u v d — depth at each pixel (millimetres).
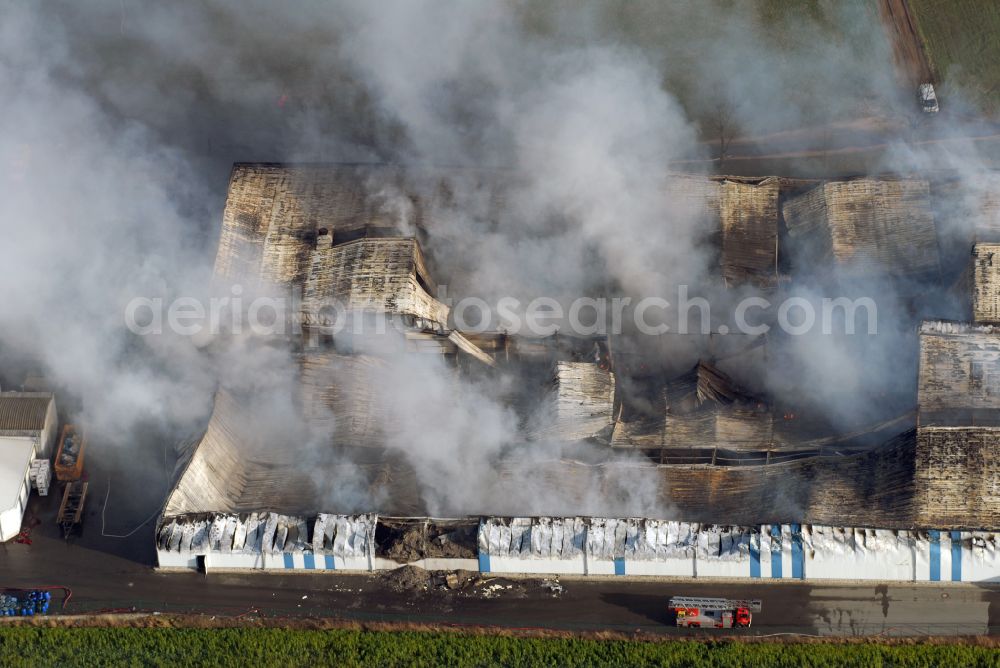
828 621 166750
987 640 163125
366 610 172250
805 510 175625
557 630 168000
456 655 165250
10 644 169875
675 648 164125
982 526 170375
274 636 168500
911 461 174000
